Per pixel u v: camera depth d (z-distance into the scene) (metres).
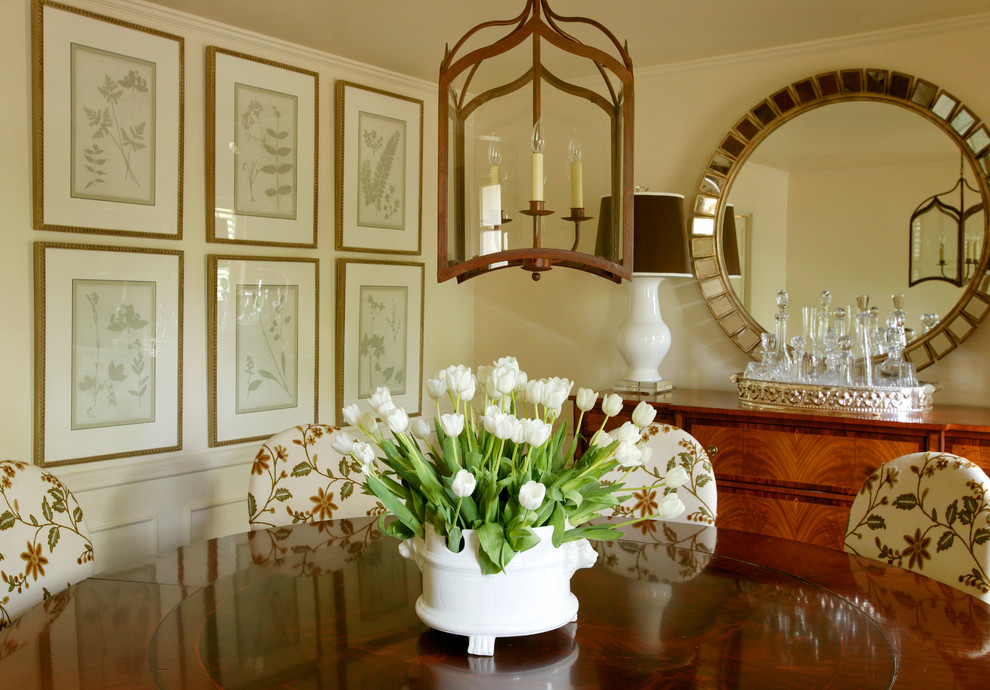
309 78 3.50
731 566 1.73
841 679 1.19
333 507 2.33
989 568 1.67
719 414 3.05
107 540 2.95
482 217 1.68
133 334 2.98
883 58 3.24
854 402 2.89
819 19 3.11
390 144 3.85
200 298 3.19
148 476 3.06
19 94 2.67
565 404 4.02
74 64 2.78
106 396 2.91
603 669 1.23
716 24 3.16
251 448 3.39
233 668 1.23
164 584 1.62
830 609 1.47
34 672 1.22
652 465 2.32
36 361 2.72
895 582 1.63
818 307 3.36
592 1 2.91
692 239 3.60
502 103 1.68
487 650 1.28
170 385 3.09
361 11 3.02
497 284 4.29
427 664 1.25
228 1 2.94
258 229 3.35
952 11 3.02
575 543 1.39
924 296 3.15
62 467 2.81
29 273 2.72
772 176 3.45
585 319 4.02
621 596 1.55
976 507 1.74
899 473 1.93
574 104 1.64
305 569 1.72
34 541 1.73
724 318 3.55
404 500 1.50
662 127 3.75
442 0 2.90
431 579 1.33
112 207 2.89
